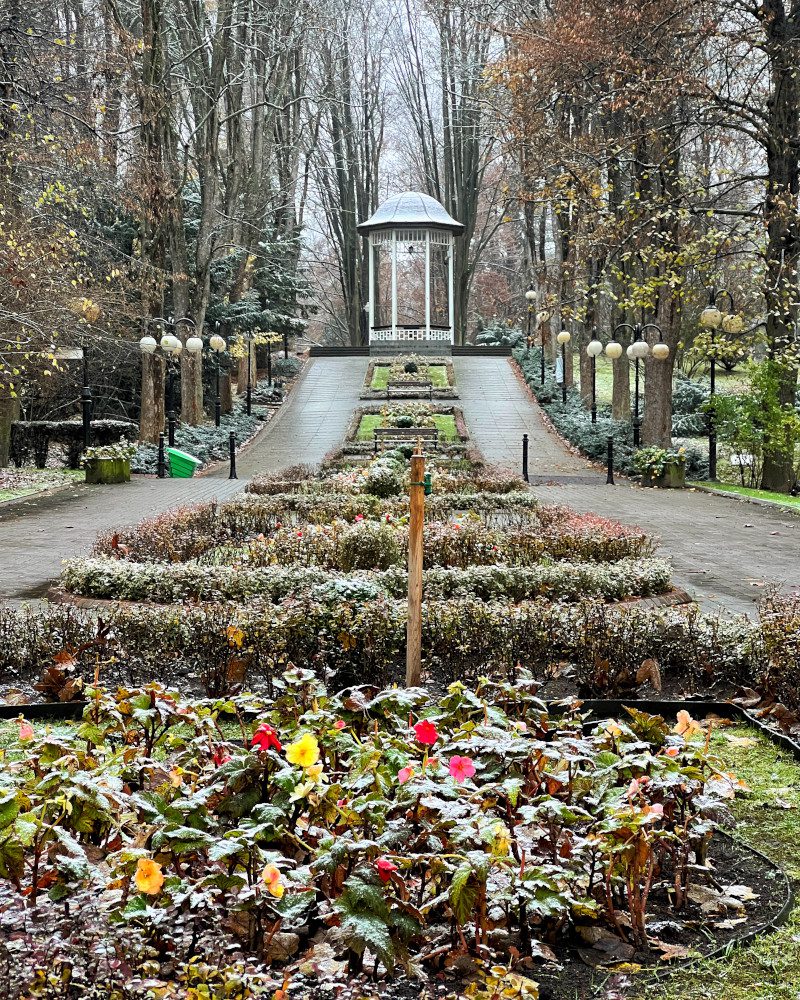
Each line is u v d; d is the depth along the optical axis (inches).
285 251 1609.3
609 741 151.9
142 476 948.6
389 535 381.1
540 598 282.8
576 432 1136.2
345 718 167.0
